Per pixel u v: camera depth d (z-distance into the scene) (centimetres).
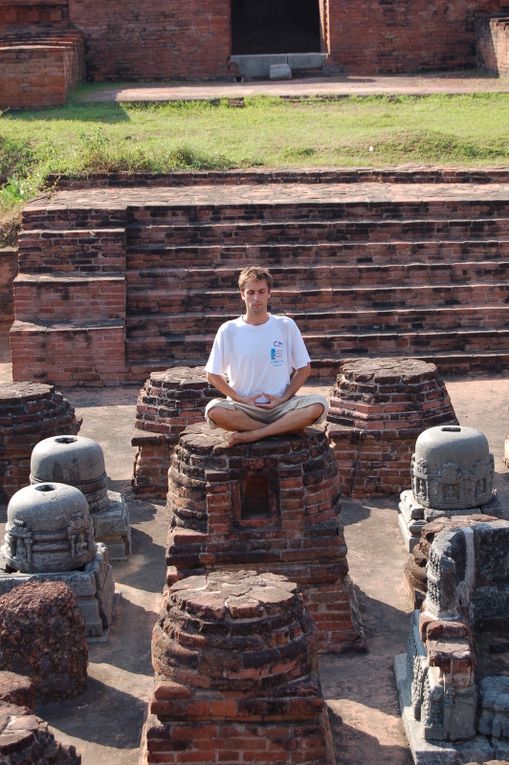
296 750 644
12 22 2883
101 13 2883
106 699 791
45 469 1024
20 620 777
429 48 2958
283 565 832
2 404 1180
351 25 2933
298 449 820
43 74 2542
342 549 824
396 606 921
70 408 1239
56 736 744
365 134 2225
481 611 794
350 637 845
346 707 769
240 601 647
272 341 805
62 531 891
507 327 1653
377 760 707
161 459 1184
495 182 1975
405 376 1178
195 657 639
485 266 1697
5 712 641
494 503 1038
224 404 806
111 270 1677
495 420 1379
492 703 699
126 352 1612
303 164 2077
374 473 1171
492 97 2573
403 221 1747
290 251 1716
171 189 1942
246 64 2928
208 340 1620
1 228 1898
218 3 2880
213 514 816
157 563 1023
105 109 2538
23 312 1627
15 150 2172
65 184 1975
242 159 2091
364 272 1692
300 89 2705
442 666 693
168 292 1667
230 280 1686
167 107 2545
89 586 876
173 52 2909
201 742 646
